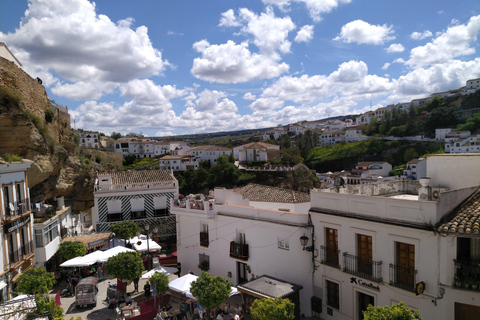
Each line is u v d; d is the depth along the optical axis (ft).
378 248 47.70
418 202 42.88
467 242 40.55
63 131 126.72
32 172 91.45
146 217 111.24
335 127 621.72
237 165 401.90
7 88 88.63
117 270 64.44
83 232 106.93
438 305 41.39
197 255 81.51
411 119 465.88
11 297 62.75
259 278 60.23
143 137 572.51
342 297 52.90
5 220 62.95
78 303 63.52
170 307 61.57
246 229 69.05
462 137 363.76
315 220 56.80
